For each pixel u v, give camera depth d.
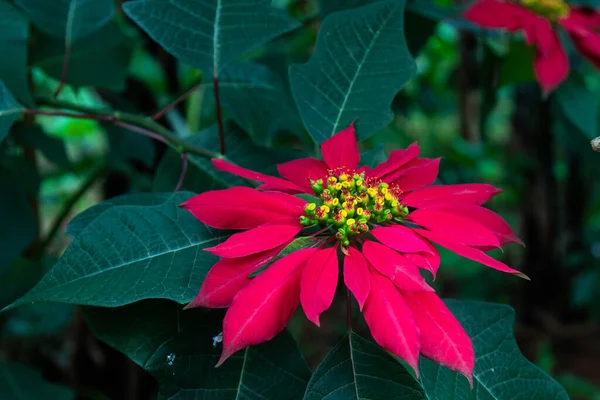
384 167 0.95
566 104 1.25
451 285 2.90
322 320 2.57
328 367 0.86
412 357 0.78
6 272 1.15
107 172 1.48
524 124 2.24
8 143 1.21
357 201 0.90
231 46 0.98
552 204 2.34
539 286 2.44
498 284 2.53
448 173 2.21
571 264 2.41
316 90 1.00
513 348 0.92
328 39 1.01
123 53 1.18
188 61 0.97
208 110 1.27
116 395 1.60
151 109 1.58
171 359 0.88
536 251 2.41
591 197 2.54
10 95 0.98
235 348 0.80
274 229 0.85
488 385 0.91
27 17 1.10
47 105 1.10
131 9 0.95
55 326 1.51
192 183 1.05
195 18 0.97
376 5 1.02
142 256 0.86
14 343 1.72
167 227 0.88
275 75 1.15
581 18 1.33
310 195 0.91
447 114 3.00
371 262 0.83
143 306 0.89
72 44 1.15
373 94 1.00
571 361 2.35
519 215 2.46
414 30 1.26
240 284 0.83
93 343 1.55
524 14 1.22
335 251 0.84
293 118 1.17
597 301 2.28
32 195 1.24
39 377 1.18
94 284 0.84
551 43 1.21
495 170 2.79
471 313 0.94
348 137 0.95
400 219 0.90
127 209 0.88
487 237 0.86
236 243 0.83
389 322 0.80
